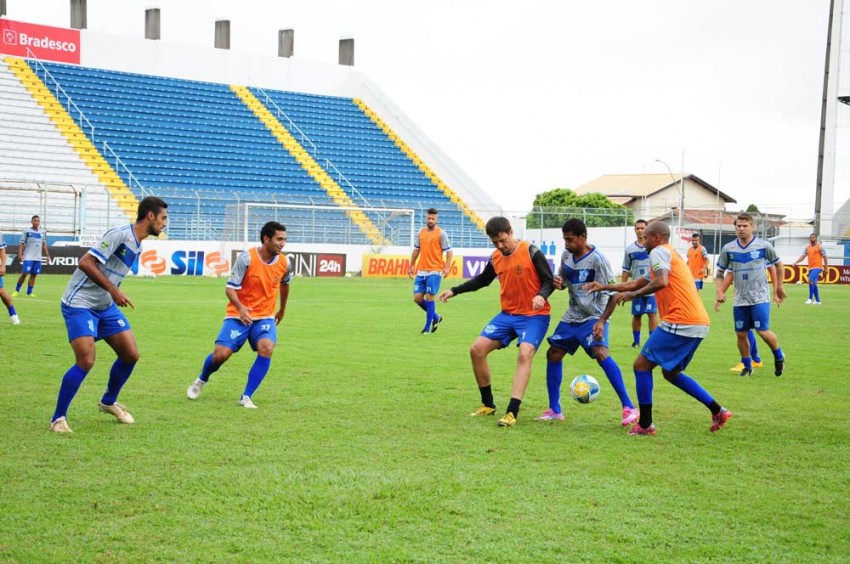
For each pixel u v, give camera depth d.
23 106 38.31
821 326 19.22
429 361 12.07
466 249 39.44
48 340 13.03
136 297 22.48
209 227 36.72
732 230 46.19
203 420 7.76
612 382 8.16
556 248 43.38
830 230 43.31
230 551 4.58
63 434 7.07
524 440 7.27
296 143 44.50
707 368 12.34
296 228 38.59
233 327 8.61
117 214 35.78
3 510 5.13
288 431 7.37
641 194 78.56
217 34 50.19
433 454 6.67
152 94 42.84
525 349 8.05
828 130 42.62
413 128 48.31
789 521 5.25
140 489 5.57
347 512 5.21
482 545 4.73
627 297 7.78
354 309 20.77
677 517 5.28
